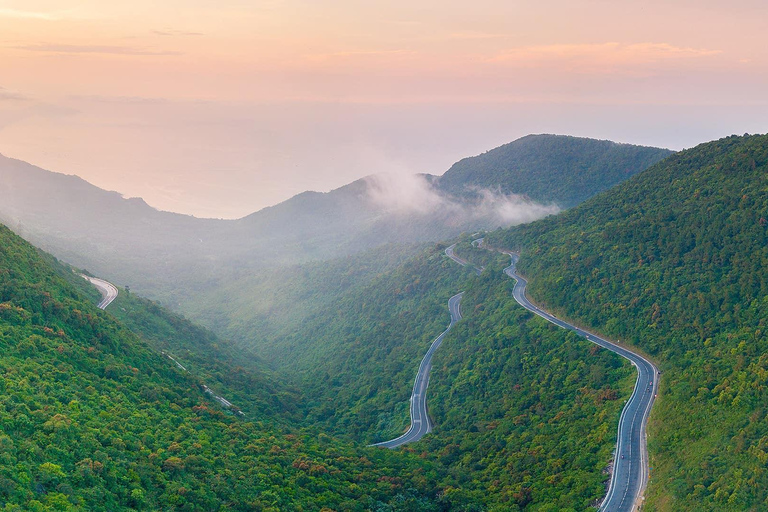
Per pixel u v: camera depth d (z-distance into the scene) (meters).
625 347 158.88
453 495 116.38
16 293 126.69
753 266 149.12
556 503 106.00
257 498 97.75
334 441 148.25
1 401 89.44
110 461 87.25
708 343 138.50
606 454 114.75
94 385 113.06
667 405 123.19
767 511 85.06
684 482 98.19
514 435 142.38
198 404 134.38
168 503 86.00
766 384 110.50
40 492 74.56
